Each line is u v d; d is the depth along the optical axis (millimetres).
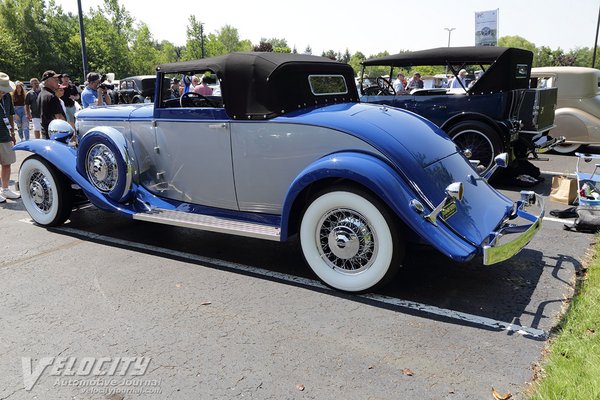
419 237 3246
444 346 2779
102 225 5238
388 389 2412
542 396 2248
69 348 2844
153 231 5008
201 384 2490
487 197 3795
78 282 3758
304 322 3098
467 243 3189
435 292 3479
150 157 4508
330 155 3436
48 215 5066
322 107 3990
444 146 3828
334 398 2357
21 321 3162
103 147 4516
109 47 41000
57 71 44250
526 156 7258
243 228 3840
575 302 3166
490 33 16984
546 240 4516
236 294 3518
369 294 3469
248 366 2635
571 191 5668
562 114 9102
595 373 2359
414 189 3258
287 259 4188
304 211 3502
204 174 4180
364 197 3225
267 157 3797
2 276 3887
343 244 3359
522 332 2910
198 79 7234
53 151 4848
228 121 3910
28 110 10383
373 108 3938
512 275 3738
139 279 3805
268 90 3730
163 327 3061
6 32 40344
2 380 2557
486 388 2396
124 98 17594
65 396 2424
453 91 9047
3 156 6305
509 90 6867
